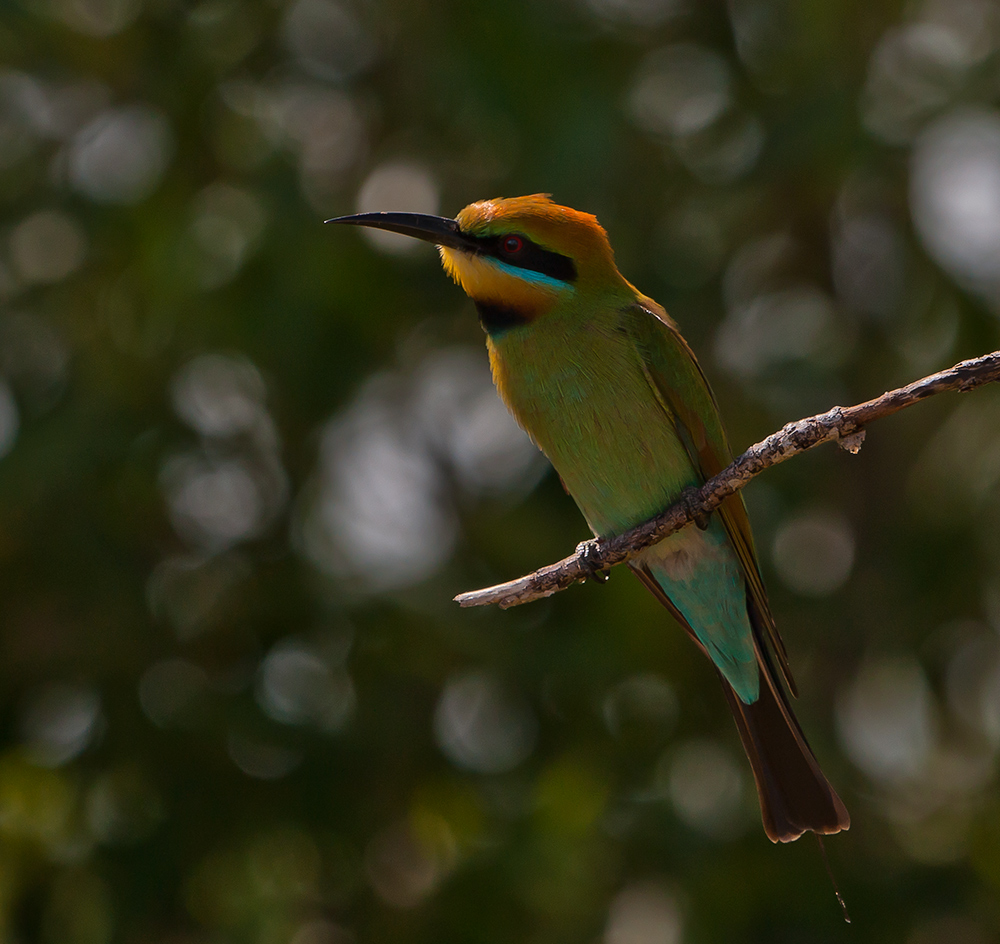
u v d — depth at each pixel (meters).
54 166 11.93
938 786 12.61
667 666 11.70
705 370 12.04
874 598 12.23
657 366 8.63
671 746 11.83
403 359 12.16
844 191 12.02
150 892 11.04
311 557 11.29
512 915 10.94
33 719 11.72
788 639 12.66
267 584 11.64
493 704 11.88
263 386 11.66
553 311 8.64
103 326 11.55
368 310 11.09
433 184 12.06
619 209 11.66
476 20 10.79
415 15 11.61
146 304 11.22
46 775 11.42
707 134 11.88
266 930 11.25
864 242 12.80
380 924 11.56
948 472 11.91
